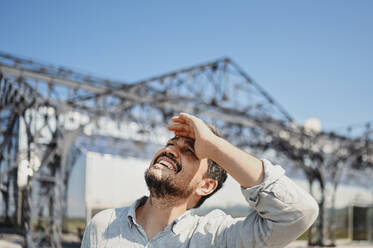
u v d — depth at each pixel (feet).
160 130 55.47
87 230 6.67
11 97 42.55
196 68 55.01
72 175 49.11
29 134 41.42
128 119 49.70
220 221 6.53
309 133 65.92
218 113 57.52
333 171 68.39
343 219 76.02
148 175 6.33
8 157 50.39
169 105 52.44
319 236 66.39
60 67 43.75
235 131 62.95
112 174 49.93
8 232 49.06
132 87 48.60
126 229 6.33
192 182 6.37
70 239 46.47
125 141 53.88
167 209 6.39
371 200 82.07
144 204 6.87
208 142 5.61
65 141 41.37
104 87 48.14
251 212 6.15
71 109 42.55
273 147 67.05
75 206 47.75
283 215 5.53
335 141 69.56
